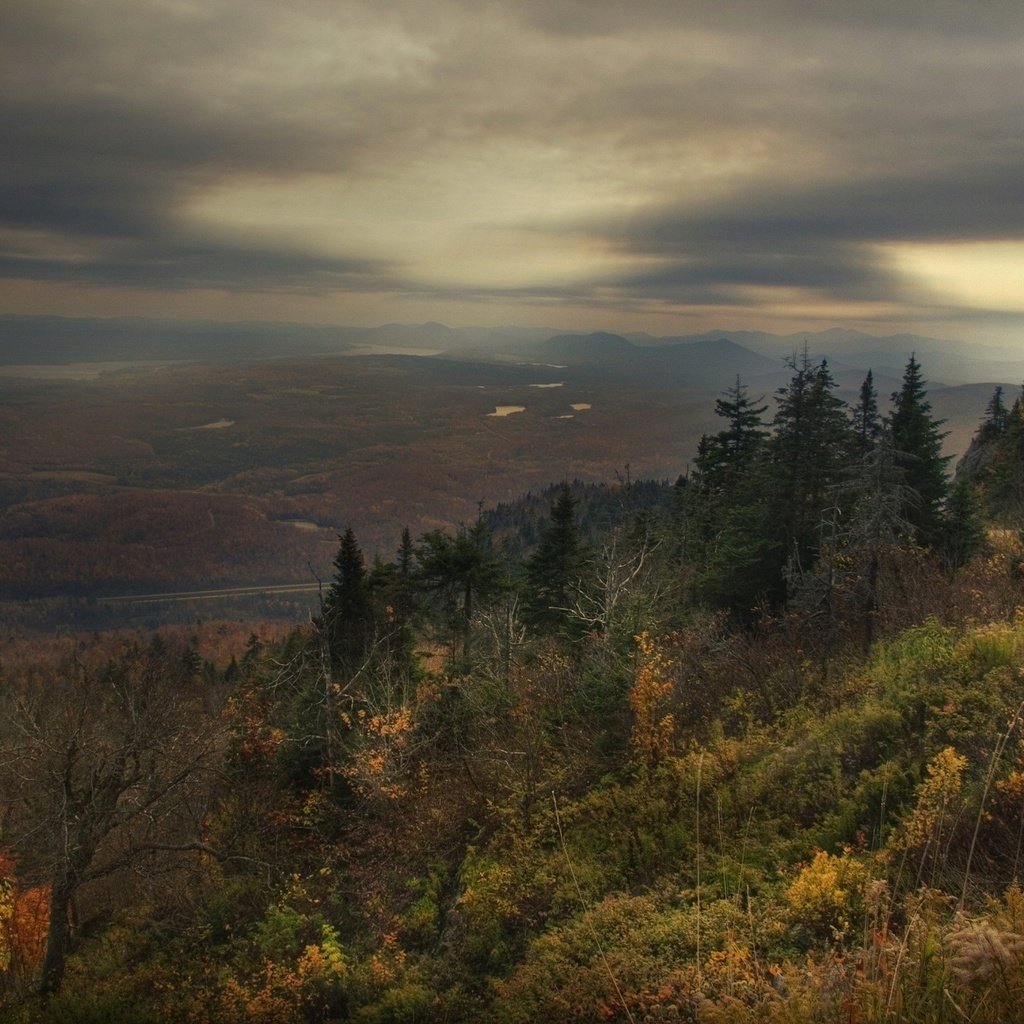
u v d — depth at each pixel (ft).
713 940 22.56
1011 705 27.86
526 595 93.45
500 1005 25.27
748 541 82.23
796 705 40.83
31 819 47.83
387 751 58.90
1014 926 12.68
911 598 48.73
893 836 22.80
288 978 33.63
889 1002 10.94
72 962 44.04
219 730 69.46
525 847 37.42
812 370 86.07
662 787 36.58
